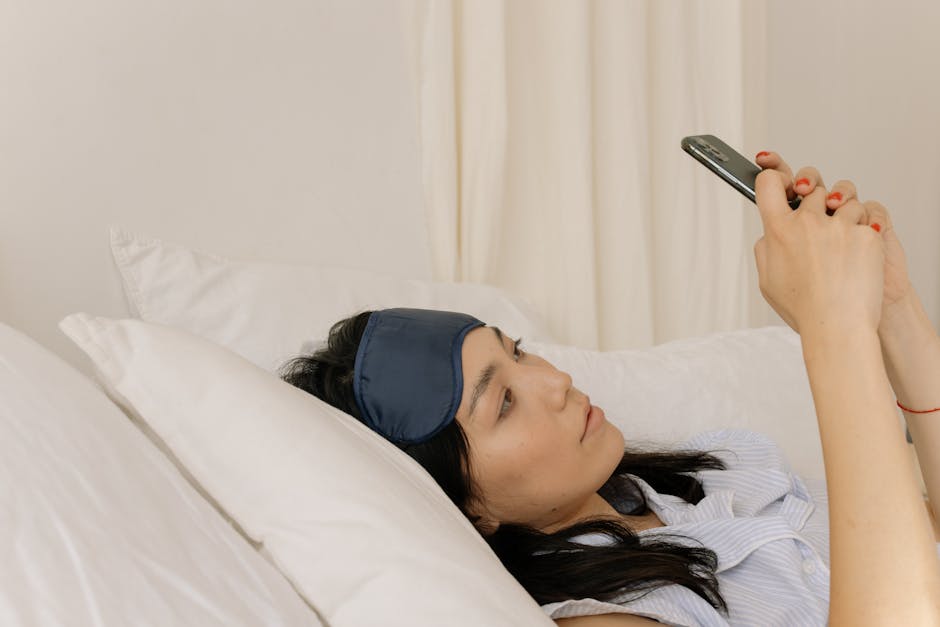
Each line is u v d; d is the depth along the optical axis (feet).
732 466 4.20
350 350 3.64
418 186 5.23
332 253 4.98
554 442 3.47
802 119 8.02
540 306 5.92
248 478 2.49
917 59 8.38
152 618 1.84
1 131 3.95
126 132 4.26
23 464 2.00
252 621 2.04
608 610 3.08
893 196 8.54
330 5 4.83
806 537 3.62
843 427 2.35
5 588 1.70
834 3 8.00
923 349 3.34
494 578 2.32
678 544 3.36
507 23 5.58
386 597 2.23
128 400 2.67
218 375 2.69
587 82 5.60
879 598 2.16
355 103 4.97
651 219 6.31
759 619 3.15
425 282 4.95
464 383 3.46
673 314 6.44
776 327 5.33
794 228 2.65
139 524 2.07
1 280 3.99
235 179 4.62
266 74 4.66
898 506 2.23
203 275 4.23
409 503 2.44
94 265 4.21
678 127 6.30
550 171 5.80
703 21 6.33
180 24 4.37
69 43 4.09
